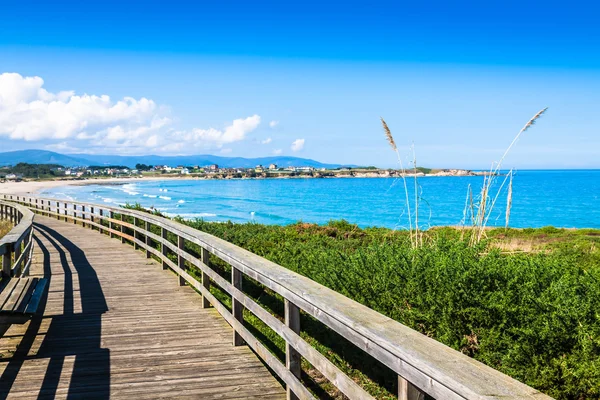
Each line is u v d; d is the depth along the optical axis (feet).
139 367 15.43
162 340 18.12
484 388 5.35
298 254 30.30
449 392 5.79
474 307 14.47
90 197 265.75
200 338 18.37
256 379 14.49
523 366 12.80
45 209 83.61
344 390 9.09
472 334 14.62
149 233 36.14
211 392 13.58
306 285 11.48
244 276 27.30
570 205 237.25
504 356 13.20
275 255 31.60
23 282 19.79
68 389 13.74
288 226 57.93
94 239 49.47
